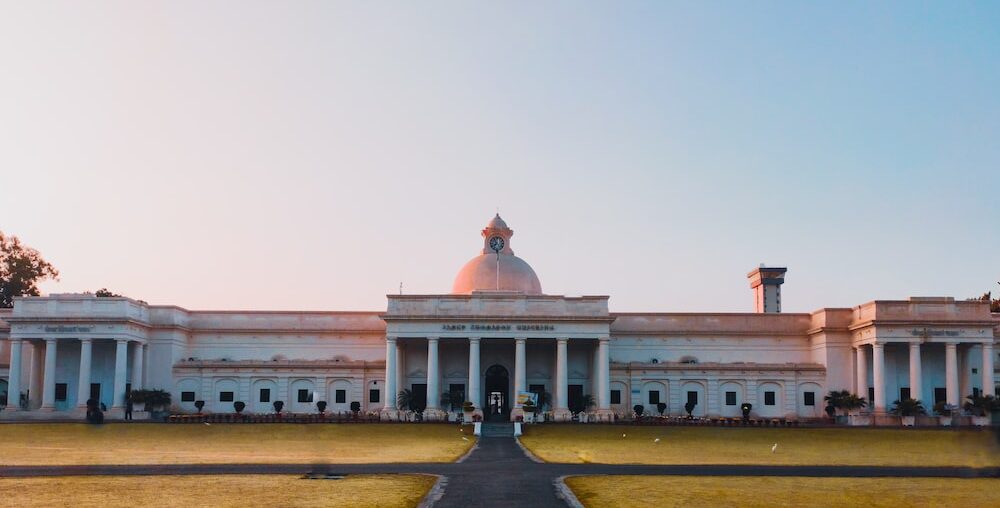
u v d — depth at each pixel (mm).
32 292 149250
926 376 107125
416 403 109562
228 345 114500
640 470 52000
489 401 110938
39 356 109000
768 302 130500
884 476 49500
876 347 102812
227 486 42406
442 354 111250
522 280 115312
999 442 52906
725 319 114688
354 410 108562
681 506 37188
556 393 106438
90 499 38312
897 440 80438
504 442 77125
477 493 40688
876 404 102375
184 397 110375
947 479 47875
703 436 82500
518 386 102562
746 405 104500
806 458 64438
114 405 103875
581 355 110812
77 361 109625
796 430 86812
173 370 110375
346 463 55844
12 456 61344
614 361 112812
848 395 104812
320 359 113562
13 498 38625
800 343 114250
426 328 103688
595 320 103500
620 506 37094
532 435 83312
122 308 104812
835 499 39656
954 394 101438
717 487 43156
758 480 46562
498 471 50594
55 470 50062
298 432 83250
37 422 90750
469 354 108750
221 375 110875
